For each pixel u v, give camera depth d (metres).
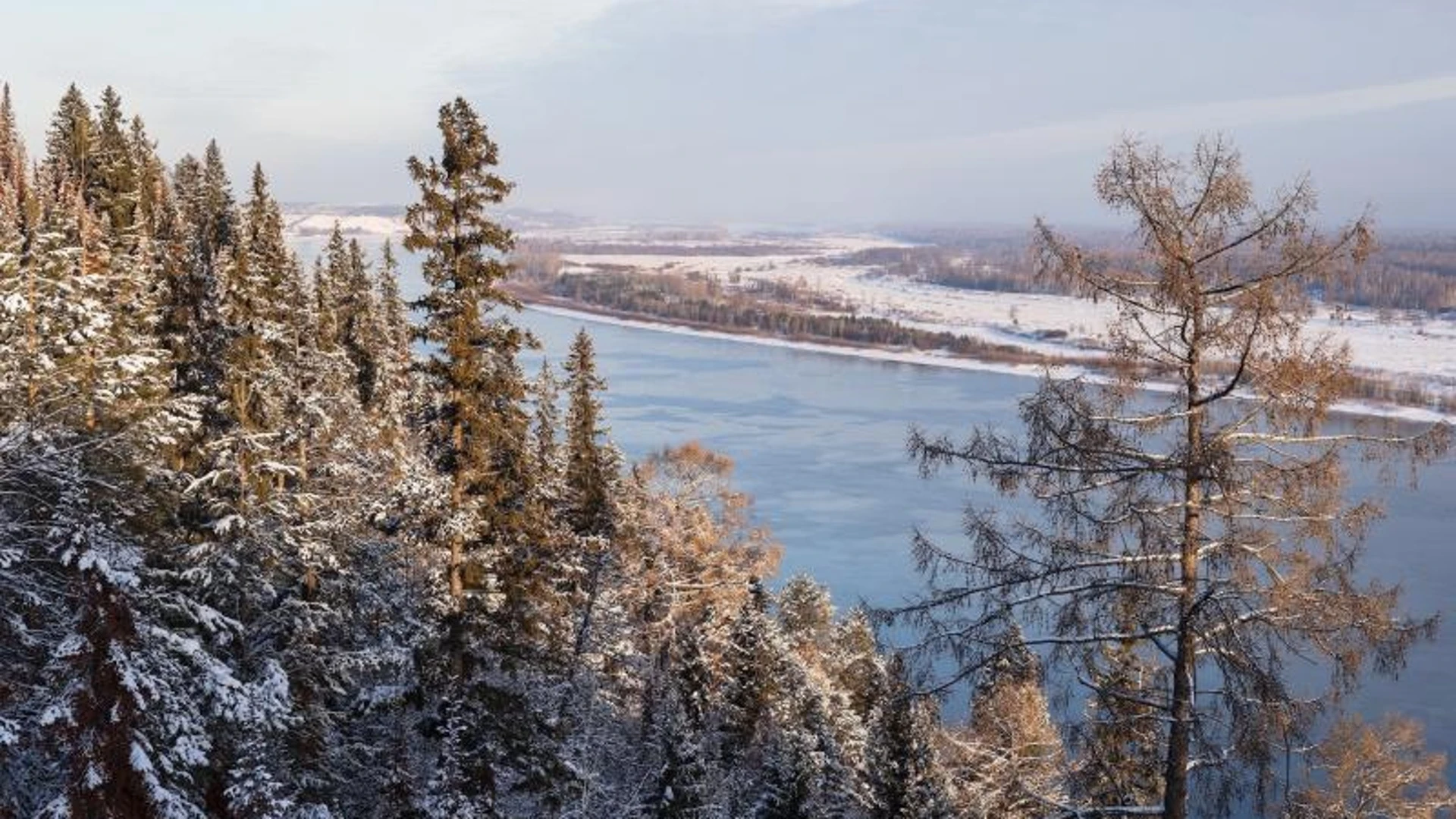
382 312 62.34
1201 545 12.49
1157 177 12.07
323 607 21.20
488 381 20.84
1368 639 11.70
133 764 12.79
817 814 31.31
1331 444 11.95
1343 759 22.38
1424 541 85.19
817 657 49.69
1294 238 11.68
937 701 13.98
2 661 15.86
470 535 20.34
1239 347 11.83
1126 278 12.52
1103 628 12.90
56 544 15.92
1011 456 13.29
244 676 19.94
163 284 36.91
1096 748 13.41
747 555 46.62
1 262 26.31
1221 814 12.61
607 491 36.12
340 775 22.30
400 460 26.42
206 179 67.94
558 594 30.14
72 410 22.45
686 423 141.50
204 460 22.84
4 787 14.49
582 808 25.17
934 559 13.56
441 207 20.30
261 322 25.73
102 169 60.22
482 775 20.52
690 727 31.33
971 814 22.05
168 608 17.23
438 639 20.62
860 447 129.12
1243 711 11.94
